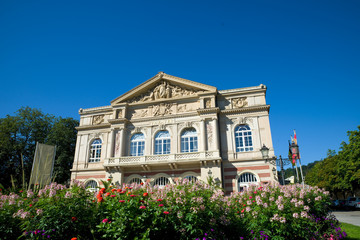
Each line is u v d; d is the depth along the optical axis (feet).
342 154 127.54
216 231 26.94
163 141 98.63
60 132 131.64
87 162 106.22
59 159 123.75
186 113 97.86
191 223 25.26
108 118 111.24
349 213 99.09
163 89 104.22
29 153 129.90
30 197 27.55
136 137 102.99
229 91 98.17
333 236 32.73
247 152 88.43
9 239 23.73
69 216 23.29
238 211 34.81
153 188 32.37
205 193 29.58
